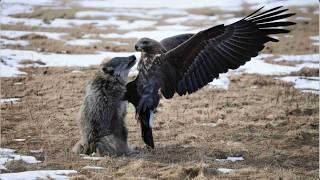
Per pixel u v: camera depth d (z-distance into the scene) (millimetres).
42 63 24547
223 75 22750
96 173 11609
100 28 35094
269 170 12289
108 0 51125
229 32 9453
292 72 23500
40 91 20125
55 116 16969
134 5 47750
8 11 42156
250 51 9391
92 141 13273
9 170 11922
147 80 10305
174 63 9961
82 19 39312
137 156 13125
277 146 14438
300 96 19781
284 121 16719
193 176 11703
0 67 23453
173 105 18312
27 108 17891
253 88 20891
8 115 17109
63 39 30984
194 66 9805
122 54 26531
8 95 19562
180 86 9969
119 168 12164
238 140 14852
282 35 33000
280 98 19453
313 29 34781
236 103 18625
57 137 14852
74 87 20609
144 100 10320
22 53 26422
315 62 25469
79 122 13430
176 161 12820
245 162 13094
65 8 44406
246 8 43469
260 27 9336
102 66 13180
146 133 10562
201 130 15641
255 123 16359
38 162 12570
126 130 13383
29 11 42406
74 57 26000
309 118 17203
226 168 12375
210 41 9594
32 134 15180
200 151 13641
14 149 13742
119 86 13164
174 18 39031
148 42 10305
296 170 12578
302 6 43719
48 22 37406
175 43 10711
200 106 18312
